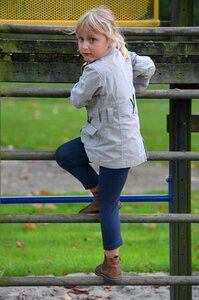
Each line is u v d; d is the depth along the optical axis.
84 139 12.95
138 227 26.66
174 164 16.58
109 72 12.59
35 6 15.12
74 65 14.33
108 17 12.66
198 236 25.62
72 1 15.16
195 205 29.38
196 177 35.94
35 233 25.78
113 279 13.38
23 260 22.19
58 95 13.45
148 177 35.47
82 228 26.44
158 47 14.48
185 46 14.51
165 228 26.59
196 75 14.65
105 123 12.70
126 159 12.71
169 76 14.60
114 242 13.07
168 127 16.97
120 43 12.88
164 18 66.44
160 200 16.53
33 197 14.90
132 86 12.92
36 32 13.37
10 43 14.06
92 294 19.06
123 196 16.17
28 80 14.25
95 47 12.59
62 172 37.03
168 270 21.11
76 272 20.86
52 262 21.80
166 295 18.98
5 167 38.19
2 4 15.05
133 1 15.25
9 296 18.81
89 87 12.57
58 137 45.69
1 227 26.69
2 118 52.19
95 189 13.34
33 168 38.06
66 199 14.99
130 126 12.77
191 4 16.45
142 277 13.63
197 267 21.48
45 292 19.20
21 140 44.41
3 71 14.19
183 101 16.44
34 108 57.34
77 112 55.59
